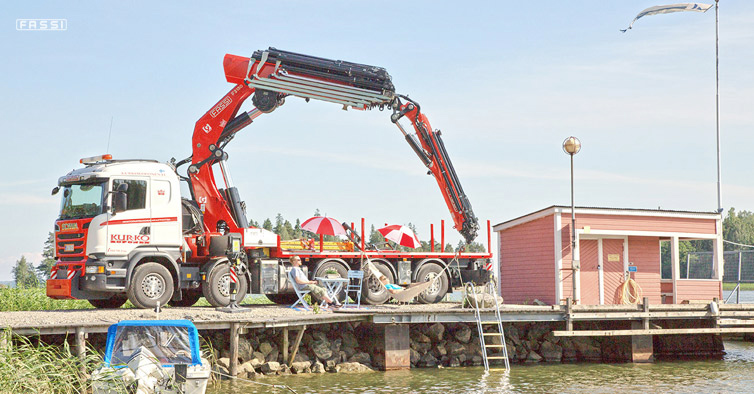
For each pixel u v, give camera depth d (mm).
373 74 20594
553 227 25094
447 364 19609
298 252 20812
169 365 11688
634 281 25141
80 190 18250
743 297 67375
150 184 18438
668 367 19547
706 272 34031
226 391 14898
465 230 22578
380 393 14953
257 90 20453
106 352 12117
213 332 17906
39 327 13836
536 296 25750
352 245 22109
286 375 17266
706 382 16844
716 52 31094
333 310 18953
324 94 20484
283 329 17953
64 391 12344
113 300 20188
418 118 21688
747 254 32531
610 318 20297
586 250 25516
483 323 19703
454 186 22359
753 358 21859
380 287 21734
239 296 19516
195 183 20625
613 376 17750
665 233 25938
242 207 20719
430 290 22344
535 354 20922
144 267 18062
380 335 18656
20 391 11695
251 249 20422
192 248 19438
